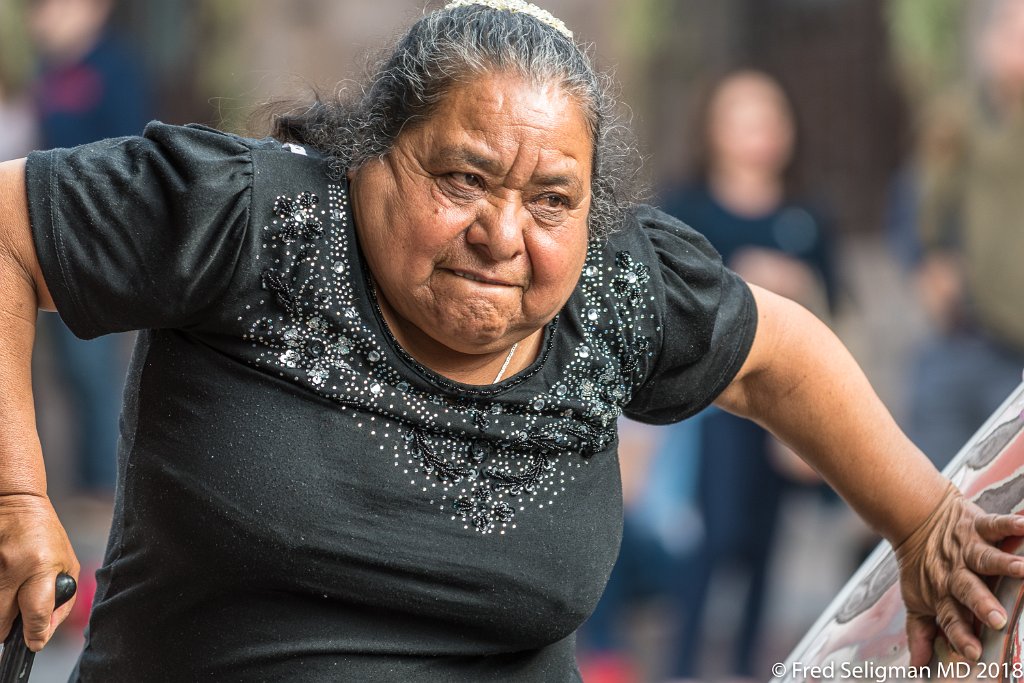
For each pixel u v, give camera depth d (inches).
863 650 287.7
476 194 220.8
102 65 792.3
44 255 223.1
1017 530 259.1
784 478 612.7
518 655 248.4
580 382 240.7
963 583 263.6
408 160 222.5
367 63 237.9
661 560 608.4
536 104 218.7
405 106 222.4
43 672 599.5
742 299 262.5
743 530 608.4
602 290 245.0
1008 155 642.8
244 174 228.1
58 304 226.4
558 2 1112.2
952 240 649.6
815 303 626.5
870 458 275.1
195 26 1016.2
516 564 234.4
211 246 223.5
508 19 225.3
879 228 1090.1
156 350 233.3
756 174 629.9
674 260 253.9
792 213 630.5
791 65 1112.2
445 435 231.3
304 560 226.1
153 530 231.1
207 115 1027.9
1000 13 684.7
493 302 222.5
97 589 247.8
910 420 652.1
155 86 991.0
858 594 308.5
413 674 235.0
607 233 242.8
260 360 226.8
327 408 227.5
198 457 226.5
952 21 966.4
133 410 235.6
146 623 235.9
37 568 225.3
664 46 1109.1
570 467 240.8
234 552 226.2
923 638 275.1
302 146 243.1
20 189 226.1
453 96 219.5
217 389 227.8
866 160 1100.5
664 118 1101.7
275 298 226.4
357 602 231.0
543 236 223.3
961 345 636.1
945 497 274.7
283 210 227.8
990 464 284.5
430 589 231.3
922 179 679.1
